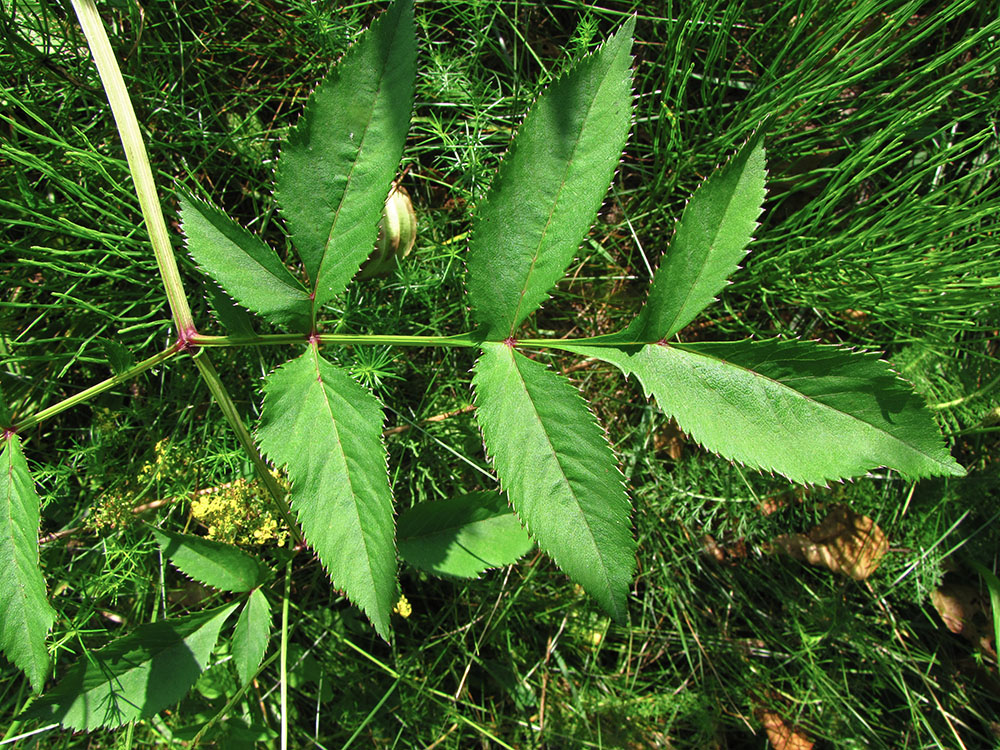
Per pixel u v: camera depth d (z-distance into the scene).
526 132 1.28
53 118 1.94
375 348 1.92
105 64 1.46
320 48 2.11
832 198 2.07
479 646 2.24
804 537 2.45
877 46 1.90
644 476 2.42
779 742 2.45
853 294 2.11
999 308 2.13
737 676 2.46
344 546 1.34
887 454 1.24
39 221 1.95
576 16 2.29
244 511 1.81
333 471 1.36
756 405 1.30
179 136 2.10
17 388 2.06
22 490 1.38
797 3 2.12
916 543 2.40
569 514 1.32
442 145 2.11
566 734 2.34
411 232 2.05
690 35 1.99
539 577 2.36
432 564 1.82
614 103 1.26
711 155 2.20
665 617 2.49
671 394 1.33
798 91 2.03
